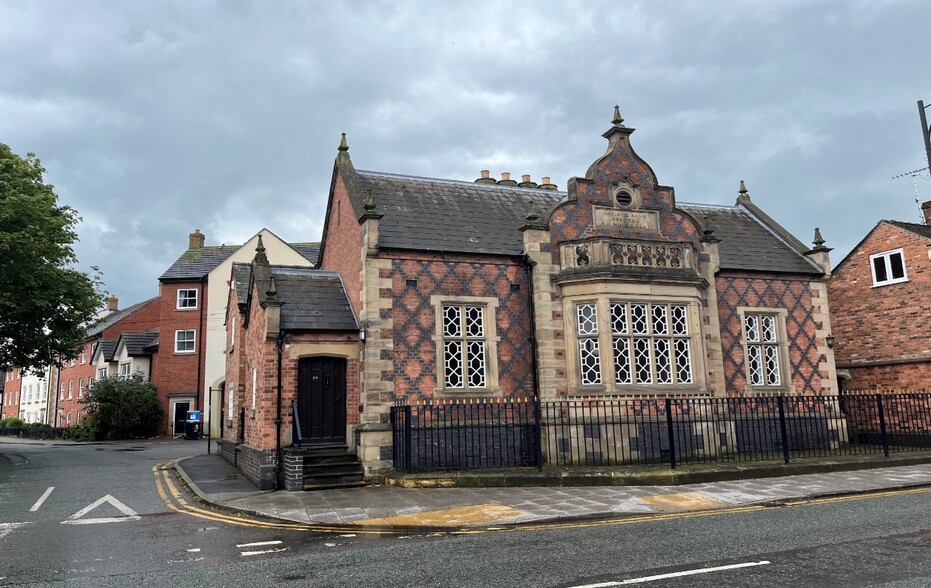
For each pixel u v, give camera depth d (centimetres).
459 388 1498
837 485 1203
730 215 2175
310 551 784
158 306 4338
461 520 965
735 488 1191
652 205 1694
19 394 5891
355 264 1579
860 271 2108
